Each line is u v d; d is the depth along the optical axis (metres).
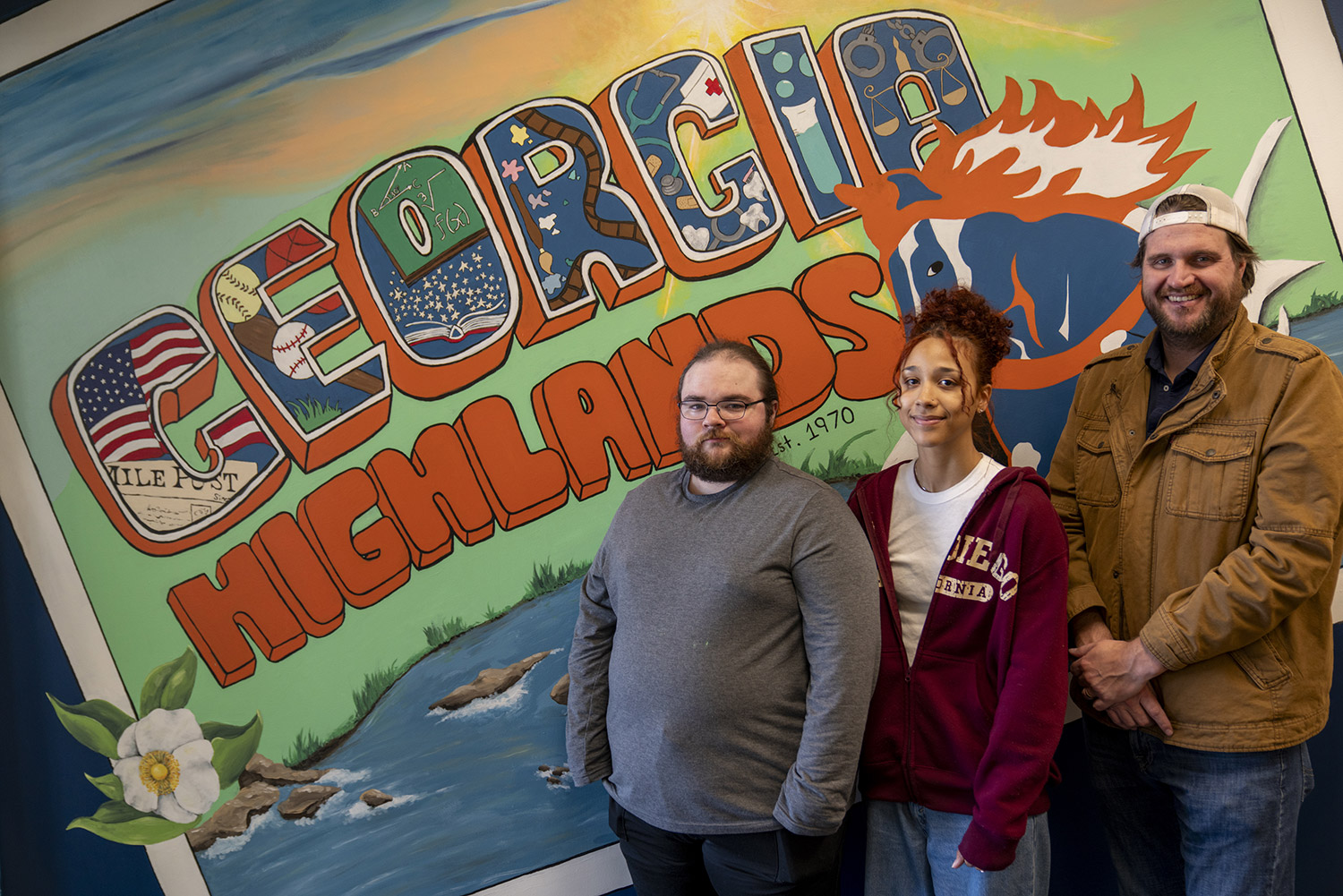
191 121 2.04
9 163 2.05
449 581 2.07
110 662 2.07
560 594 2.07
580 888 2.08
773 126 2.06
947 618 1.53
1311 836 2.07
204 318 2.06
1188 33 2.09
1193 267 1.55
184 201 2.05
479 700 2.07
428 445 2.07
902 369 1.56
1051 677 1.41
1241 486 1.52
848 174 2.07
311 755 2.07
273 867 2.07
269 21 2.03
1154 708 1.59
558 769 2.07
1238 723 1.52
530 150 2.05
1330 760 2.07
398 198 2.05
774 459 1.63
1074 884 2.06
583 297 2.06
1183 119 2.09
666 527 1.59
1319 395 1.47
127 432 2.07
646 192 2.05
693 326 2.06
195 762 2.07
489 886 2.08
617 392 2.07
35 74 2.05
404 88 2.04
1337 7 2.09
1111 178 2.10
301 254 2.05
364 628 2.07
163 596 2.08
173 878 2.07
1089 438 1.77
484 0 2.03
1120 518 1.67
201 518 2.07
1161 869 1.78
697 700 1.49
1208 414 1.57
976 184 2.08
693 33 2.05
